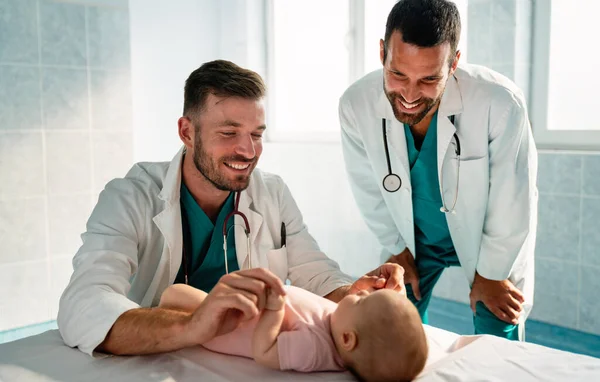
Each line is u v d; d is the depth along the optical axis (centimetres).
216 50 405
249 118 122
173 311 109
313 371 105
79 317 112
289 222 155
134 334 107
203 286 145
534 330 273
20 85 279
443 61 132
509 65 270
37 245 290
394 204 175
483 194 161
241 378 101
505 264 163
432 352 114
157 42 369
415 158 167
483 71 162
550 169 263
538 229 269
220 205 141
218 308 99
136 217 135
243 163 124
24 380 100
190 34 387
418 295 183
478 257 171
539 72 272
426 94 136
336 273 146
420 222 178
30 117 283
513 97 155
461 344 120
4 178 278
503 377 98
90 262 122
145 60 363
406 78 134
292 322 109
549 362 104
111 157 312
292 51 398
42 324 295
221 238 141
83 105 299
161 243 139
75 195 301
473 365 104
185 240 140
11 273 284
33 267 290
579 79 274
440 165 160
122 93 313
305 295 116
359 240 341
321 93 387
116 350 110
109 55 306
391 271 132
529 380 97
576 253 257
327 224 359
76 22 293
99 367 106
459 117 157
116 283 119
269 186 153
